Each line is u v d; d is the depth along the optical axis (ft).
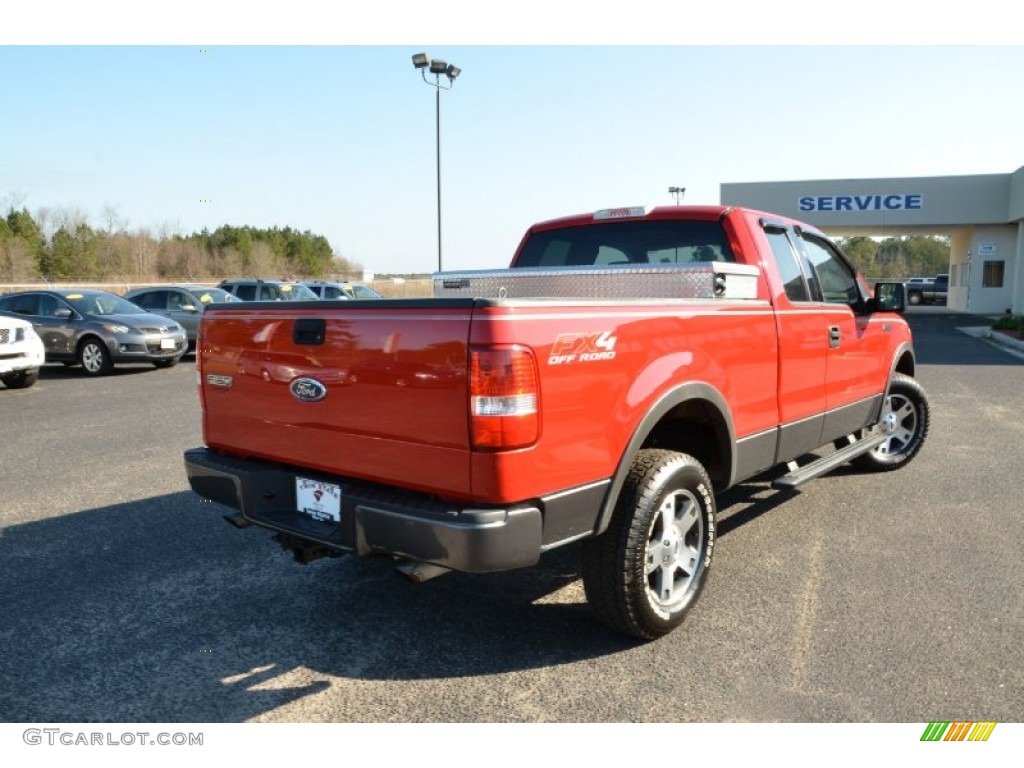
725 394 12.84
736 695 10.18
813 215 109.40
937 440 25.81
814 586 13.69
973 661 10.97
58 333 48.34
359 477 10.57
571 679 10.68
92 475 22.11
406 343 9.75
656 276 13.48
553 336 9.66
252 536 16.81
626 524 10.89
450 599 13.44
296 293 65.00
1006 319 75.72
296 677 10.82
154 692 10.42
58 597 13.55
